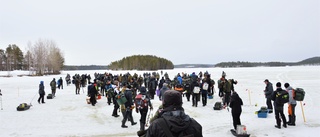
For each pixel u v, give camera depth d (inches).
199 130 81.6
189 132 78.5
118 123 411.5
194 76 726.5
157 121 80.0
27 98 748.6
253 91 831.7
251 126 365.4
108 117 461.7
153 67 5502.0
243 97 692.1
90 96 601.3
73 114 492.4
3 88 1094.4
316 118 404.8
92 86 602.9
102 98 738.8
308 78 1339.8
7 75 2488.9
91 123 413.1
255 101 618.2
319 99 598.9
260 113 426.3
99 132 354.6
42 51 3043.8
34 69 2992.1
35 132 357.1
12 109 552.7
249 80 1337.4
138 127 381.4
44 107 578.9
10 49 4389.8
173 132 76.9
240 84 1097.4
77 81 874.1
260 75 1784.0
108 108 563.5
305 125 361.1
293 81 1155.9
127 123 410.3
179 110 82.6
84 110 538.6
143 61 5644.7
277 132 328.5
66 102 661.3
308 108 496.4
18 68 4404.5
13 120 437.4
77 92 928.3
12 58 4092.0
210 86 690.2
